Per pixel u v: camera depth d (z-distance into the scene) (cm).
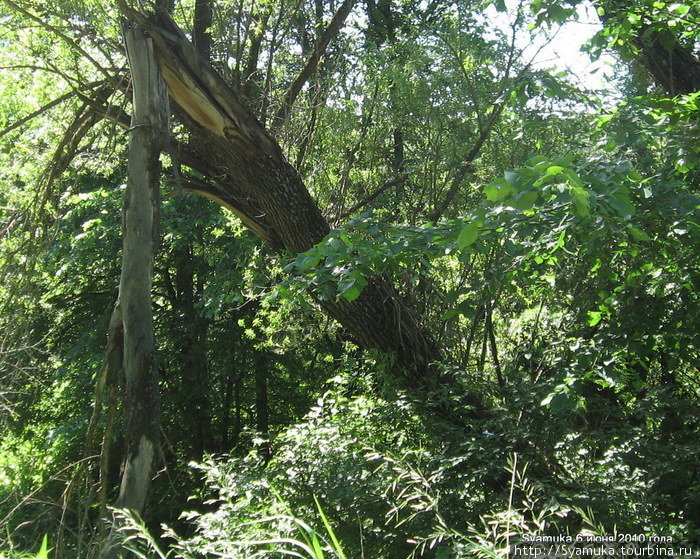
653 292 529
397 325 785
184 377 1634
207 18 886
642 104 501
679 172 483
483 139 959
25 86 893
